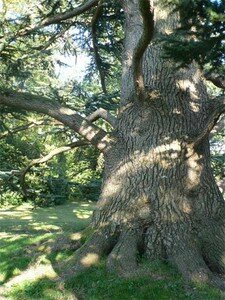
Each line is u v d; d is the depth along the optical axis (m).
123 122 5.79
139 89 5.38
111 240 5.27
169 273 4.86
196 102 5.74
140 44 4.72
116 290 4.69
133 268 4.93
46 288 4.86
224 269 5.00
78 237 5.53
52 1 7.31
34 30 6.86
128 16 6.29
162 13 5.72
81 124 5.95
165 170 5.38
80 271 5.02
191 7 3.23
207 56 3.39
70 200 13.45
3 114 6.82
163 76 5.67
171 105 5.61
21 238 6.10
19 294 4.81
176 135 5.52
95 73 8.78
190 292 4.60
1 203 13.96
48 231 8.41
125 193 5.40
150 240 5.16
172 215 5.20
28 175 9.41
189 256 4.95
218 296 4.54
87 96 7.80
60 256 5.34
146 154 5.48
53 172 10.08
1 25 6.66
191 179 5.39
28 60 7.58
